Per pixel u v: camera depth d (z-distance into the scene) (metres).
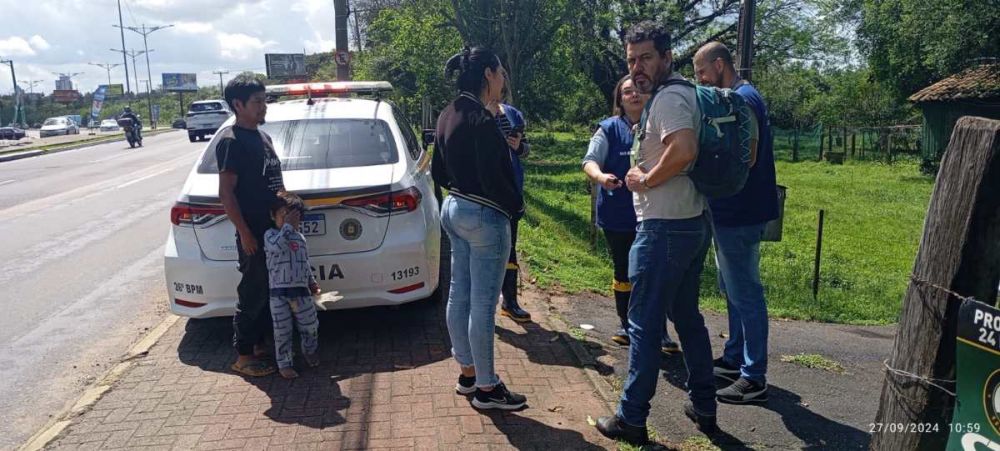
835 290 7.21
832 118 35.78
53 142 34.81
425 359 4.54
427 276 4.87
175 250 4.68
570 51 20.69
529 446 3.43
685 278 3.45
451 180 3.61
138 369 4.46
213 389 4.14
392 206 4.71
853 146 25.33
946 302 2.45
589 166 3.98
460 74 3.58
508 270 5.21
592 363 4.45
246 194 4.18
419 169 5.49
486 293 3.63
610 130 4.46
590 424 3.66
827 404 4.08
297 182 4.66
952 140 2.42
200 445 3.47
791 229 11.31
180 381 4.27
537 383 4.17
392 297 4.75
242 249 4.21
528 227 8.95
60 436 3.59
